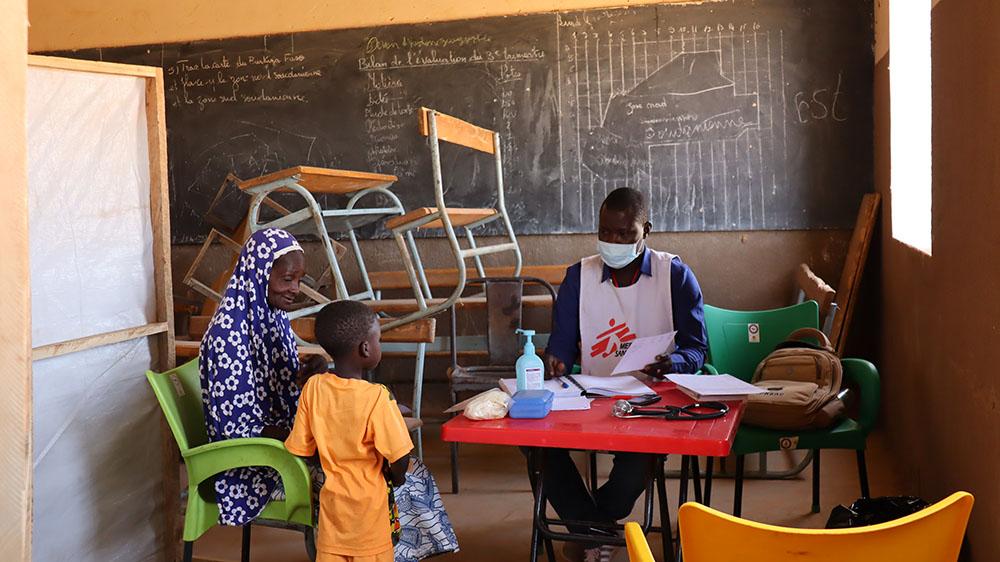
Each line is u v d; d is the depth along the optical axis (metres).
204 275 5.30
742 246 4.71
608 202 2.56
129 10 5.30
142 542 2.56
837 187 4.57
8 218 1.21
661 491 2.21
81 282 2.36
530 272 4.77
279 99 5.17
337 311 2.12
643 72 4.74
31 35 5.41
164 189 2.59
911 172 3.82
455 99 4.96
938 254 2.62
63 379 2.30
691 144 4.72
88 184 2.38
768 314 3.21
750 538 1.14
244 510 2.17
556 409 2.08
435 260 5.05
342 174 3.40
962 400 2.30
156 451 2.62
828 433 2.62
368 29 5.04
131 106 2.51
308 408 2.08
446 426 1.94
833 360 2.71
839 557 1.14
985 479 2.04
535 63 4.86
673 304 2.66
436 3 4.95
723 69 4.66
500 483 3.73
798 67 4.57
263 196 3.34
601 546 2.51
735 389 2.17
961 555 2.27
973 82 2.14
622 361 2.34
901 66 3.86
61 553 2.30
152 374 2.20
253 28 5.18
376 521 2.06
